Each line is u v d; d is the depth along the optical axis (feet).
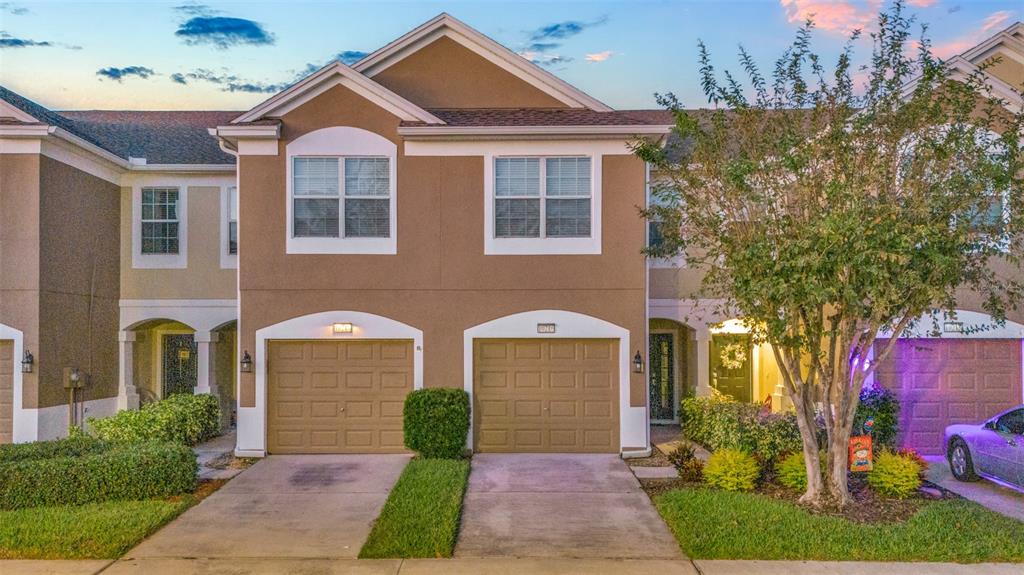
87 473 30.30
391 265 41.50
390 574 22.85
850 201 26.68
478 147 41.65
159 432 41.24
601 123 41.47
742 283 28.02
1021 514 30.35
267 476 36.01
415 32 45.98
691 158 34.35
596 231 41.52
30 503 29.43
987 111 29.25
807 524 26.63
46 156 43.47
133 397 51.42
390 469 37.50
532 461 39.32
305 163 41.75
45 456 33.45
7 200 42.73
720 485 32.73
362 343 41.70
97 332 48.65
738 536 25.44
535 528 27.63
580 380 41.70
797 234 27.43
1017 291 31.24
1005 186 26.48
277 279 41.32
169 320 51.88
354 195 41.70
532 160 41.81
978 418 42.14
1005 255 27.63
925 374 42.42
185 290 51.78
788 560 24.08
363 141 41.55
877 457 32.96
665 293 49.93
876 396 39.83
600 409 41.55
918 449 42.29
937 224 25.66
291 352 41.60
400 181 41.57
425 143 41.63
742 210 30.40
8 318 42.52
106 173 49.83
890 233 25.03
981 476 35.27
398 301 41.47
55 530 26.07
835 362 33.37
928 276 26.53
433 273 41.47
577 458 40.11
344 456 40.75
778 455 35.45
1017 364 42.29
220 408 51.75
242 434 40.83
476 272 41.50
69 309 45.57
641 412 41.09
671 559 24.23
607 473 36.60
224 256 51.85
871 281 25.90
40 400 42.70
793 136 29.09
